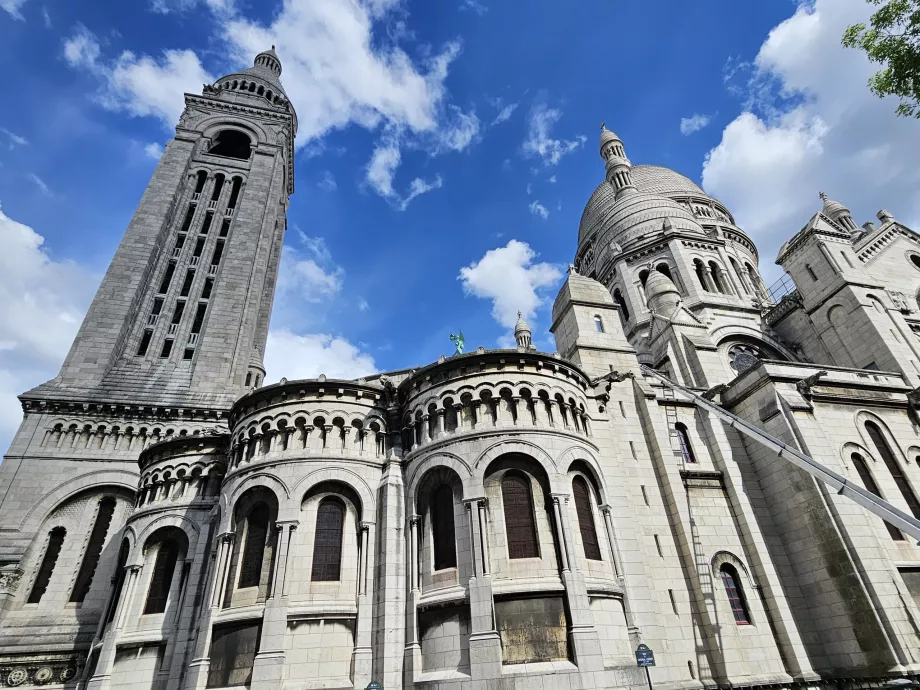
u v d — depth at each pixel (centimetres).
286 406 3133
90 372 4756
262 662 2386
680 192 7212
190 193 6397
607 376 3569
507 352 3058
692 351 4444
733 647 2825
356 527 2883
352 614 2634
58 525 4081
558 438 2892
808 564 3055
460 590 2498
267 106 7488
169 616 3102
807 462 2845
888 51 2130
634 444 3391
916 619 2708
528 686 2202
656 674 2552
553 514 2662
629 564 2828
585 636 2347
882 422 3572
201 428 4622
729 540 3212
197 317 5616
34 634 3609
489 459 2750
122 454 4381
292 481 2864
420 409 3094
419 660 2484
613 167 7731
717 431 3594
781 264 4938
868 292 4384
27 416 4366
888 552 2977
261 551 2784
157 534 3369
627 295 5744
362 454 3052
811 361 4684
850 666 2772
